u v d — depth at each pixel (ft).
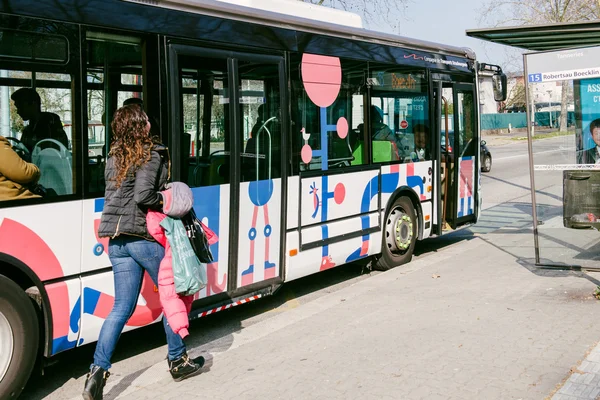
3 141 14.74
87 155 16.40
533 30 24.71
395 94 28.84
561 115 24.30
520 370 15.80
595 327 18.76
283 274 22.61
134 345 20.40
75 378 17.76
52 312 15.66
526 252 30.40
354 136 26.25
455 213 33.32
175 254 15.03
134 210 14.92
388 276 27.22
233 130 20.49
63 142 15.92
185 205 15.12
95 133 16.62
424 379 15.57
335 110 25.13
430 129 31.35
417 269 27.99
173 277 15.25
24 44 15.17
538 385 14.87
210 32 19.84
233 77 20.54
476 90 35.24
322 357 17.58
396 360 16.96
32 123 15.35
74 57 16.16
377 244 27.66
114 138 15.40
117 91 17.15
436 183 31.86
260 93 21.59
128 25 17.42
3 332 14.79
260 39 21.67
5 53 14.85
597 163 23.73
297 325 20.71
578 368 15.72
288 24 22.99
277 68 22.31
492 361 16.48
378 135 27.68
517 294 22.74
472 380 15.34
